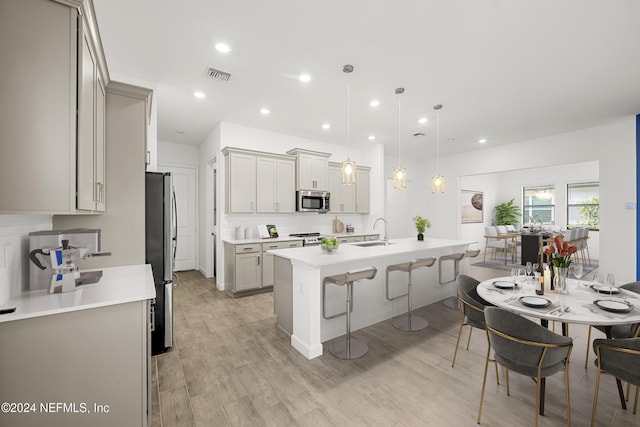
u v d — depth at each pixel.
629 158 4.34
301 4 1.96
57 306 1.36
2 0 1.24
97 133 1.76
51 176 1.33
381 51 2.53
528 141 5.59
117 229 2.26
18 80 1.27
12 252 1.54
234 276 4.06
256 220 4.95
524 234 6.46
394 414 1.75
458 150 6.56
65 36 1.35
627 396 1.86
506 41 2.37
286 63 2.74
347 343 2.66
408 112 4.07
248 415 1.75
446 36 2.31
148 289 1.67
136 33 2.28
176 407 1.82
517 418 1.70
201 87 3.26
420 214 7.80
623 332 2.05
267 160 4.68
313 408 1.80
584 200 7.80
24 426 1.29
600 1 1.91
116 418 1.46
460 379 2.12
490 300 1.98
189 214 6.06
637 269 4.26
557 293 2.11
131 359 1.50
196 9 2.00
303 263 2.48
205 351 2.55
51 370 1.33
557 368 1.60
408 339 2.80
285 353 2.51
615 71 2.88
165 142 5.75
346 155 6.19
